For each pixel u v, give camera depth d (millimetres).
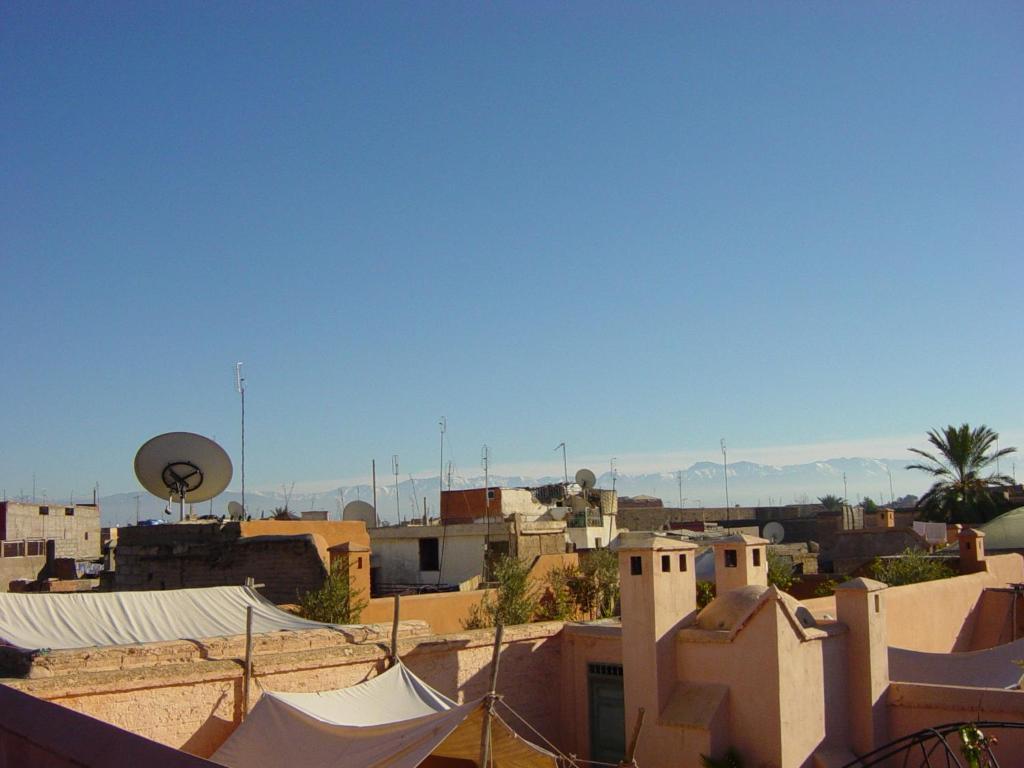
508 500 41750
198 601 17297
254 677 14695
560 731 19250
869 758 16766
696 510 68188
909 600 26250
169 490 27188
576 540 43750
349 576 21891
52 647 14031
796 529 61438
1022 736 15648
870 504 113625
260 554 24625
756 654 16250
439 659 17328
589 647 19062
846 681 17250
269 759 13172
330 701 14719
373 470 50406
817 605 24672
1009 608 30031
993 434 59906
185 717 13844
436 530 35969
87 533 53156
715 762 16031
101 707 12969
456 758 16375
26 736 8492
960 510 58375
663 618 17094
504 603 24641
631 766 13570
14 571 39062
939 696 16734
